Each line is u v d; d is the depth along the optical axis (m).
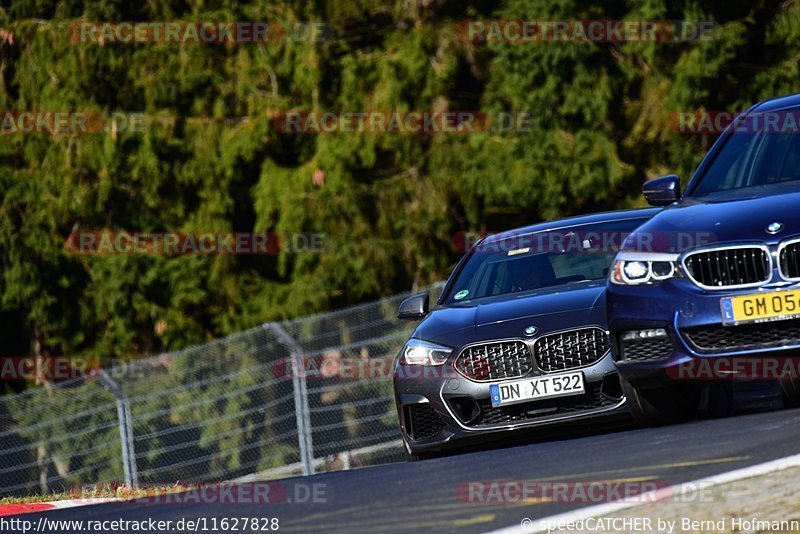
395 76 69.50
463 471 18.67
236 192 72.19
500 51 69.44
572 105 68.81
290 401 44.38
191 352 44.97
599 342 25.61
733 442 17.73
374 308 45.16
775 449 16.44
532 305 26.86
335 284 68.44
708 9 69.31
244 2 72.81
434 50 70.62
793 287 21.11
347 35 74.06
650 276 22.48
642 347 22.56
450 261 70.69
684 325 21.86
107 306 70.00
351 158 69.12
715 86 70.38
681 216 23.39
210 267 70.19
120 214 71.88
